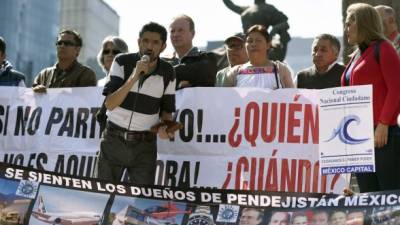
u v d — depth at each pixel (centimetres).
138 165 635
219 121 697
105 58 845
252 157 687
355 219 561
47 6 6712
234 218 582
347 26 618
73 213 602
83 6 8506
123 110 628
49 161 741
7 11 5853
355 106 574
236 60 807
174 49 767
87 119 736
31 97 754
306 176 677
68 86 764
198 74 730
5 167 615
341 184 667
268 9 1756
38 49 6581
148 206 594
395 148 599
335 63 755
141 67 600
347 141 574
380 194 561
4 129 756
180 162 702
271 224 576
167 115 643
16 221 608
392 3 965
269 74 711
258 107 690
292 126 682
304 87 763
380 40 605
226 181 690
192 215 588
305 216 571
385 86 601
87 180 604
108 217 597
